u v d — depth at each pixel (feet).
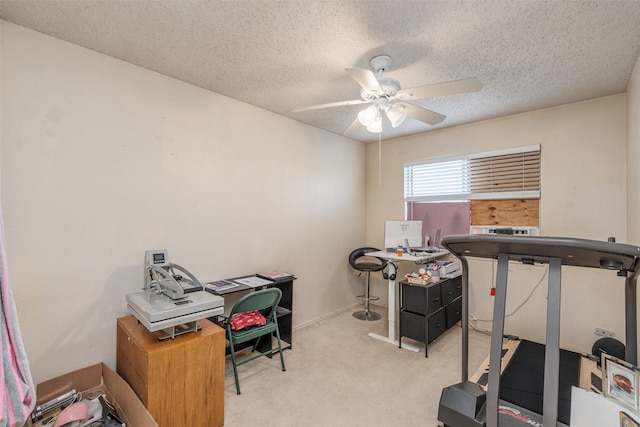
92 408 6.04
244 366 8.98
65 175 6.57
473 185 12.17
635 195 7.62
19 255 6.04
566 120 10.02
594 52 6.81
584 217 9.70
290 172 11.62
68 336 6.60
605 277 9.28
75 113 6.70
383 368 8.88
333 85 8.73
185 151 8.55
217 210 9.32
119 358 7.01
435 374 8.56
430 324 9.84
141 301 6.51
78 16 5.71
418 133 13.64
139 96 7.65
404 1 5.23
